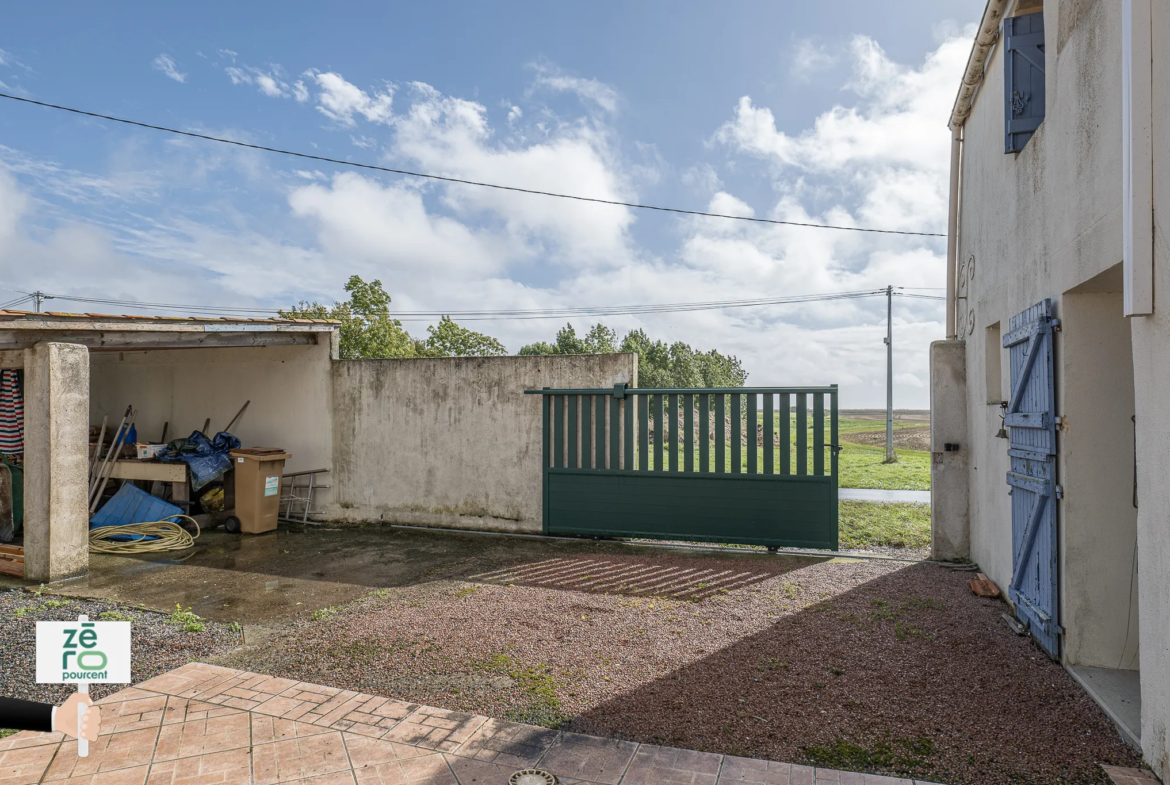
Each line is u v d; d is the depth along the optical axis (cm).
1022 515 500
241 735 338
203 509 942
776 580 637
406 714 361
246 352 1029
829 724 350
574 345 5341
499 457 884
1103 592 411
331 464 970
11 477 799
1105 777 298
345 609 560
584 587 621
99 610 559
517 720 356
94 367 1147
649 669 425
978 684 398
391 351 2488
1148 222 298
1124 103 306
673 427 805
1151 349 300
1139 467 312
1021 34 525
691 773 302
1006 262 554
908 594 584
